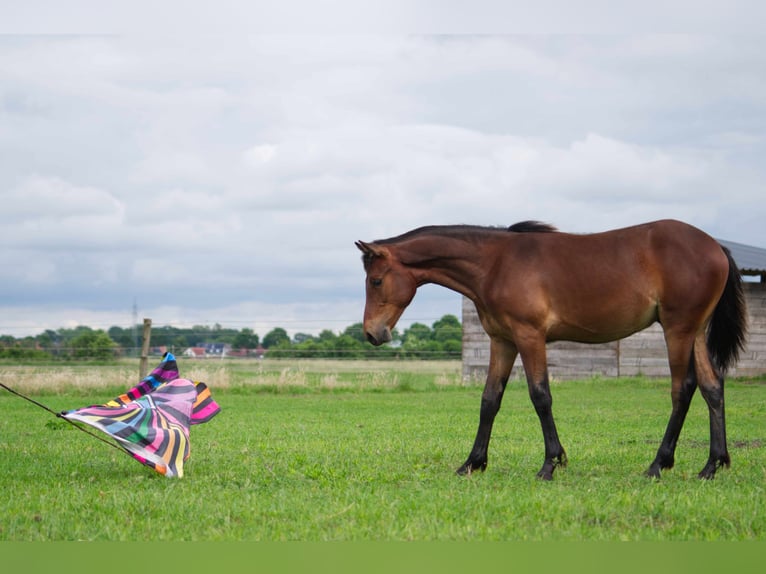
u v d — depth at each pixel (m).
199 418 8.43
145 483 7.41
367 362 39.34
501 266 8.00
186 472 8.09
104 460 9.09
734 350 8.10
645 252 7.79
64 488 7.19
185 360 35.69
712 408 7.94
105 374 22.34
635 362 26.19
